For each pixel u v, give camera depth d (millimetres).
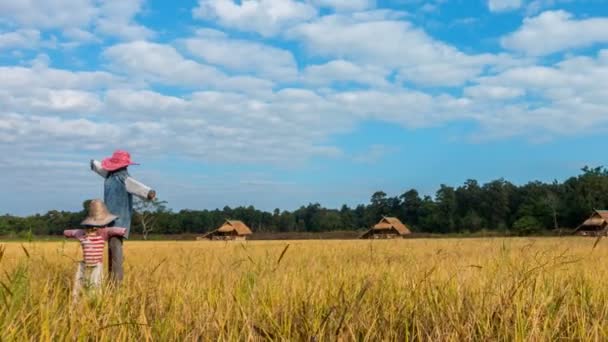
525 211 127375
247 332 4762
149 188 8891
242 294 6098
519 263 8859
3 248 5953
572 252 16781
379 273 8438
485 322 5102
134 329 4699
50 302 5516
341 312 5281
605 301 5883
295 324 5000
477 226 145250
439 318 5238
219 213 152875
